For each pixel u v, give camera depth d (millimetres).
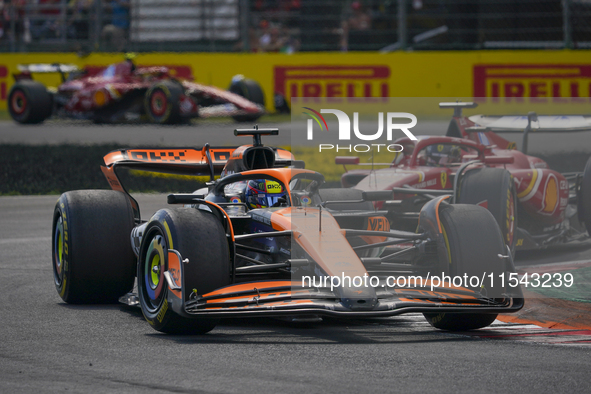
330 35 75875
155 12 76188
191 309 15922
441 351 15312
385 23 75438
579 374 13547
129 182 45875
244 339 16500
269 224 17953
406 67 72125
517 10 71188
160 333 17172
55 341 16359
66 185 45250
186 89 67562
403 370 13781
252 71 75000
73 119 70750
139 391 12586
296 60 74250
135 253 20719
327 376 13391
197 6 75500
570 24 70250
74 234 20578
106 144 55344
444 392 12484
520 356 14891
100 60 76125
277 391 12516
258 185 19656
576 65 70000
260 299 15664
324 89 73875
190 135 59875
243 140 56531
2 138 59156
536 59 70500
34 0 79250
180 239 16297
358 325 18188
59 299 21750
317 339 16516
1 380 13289
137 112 69500
